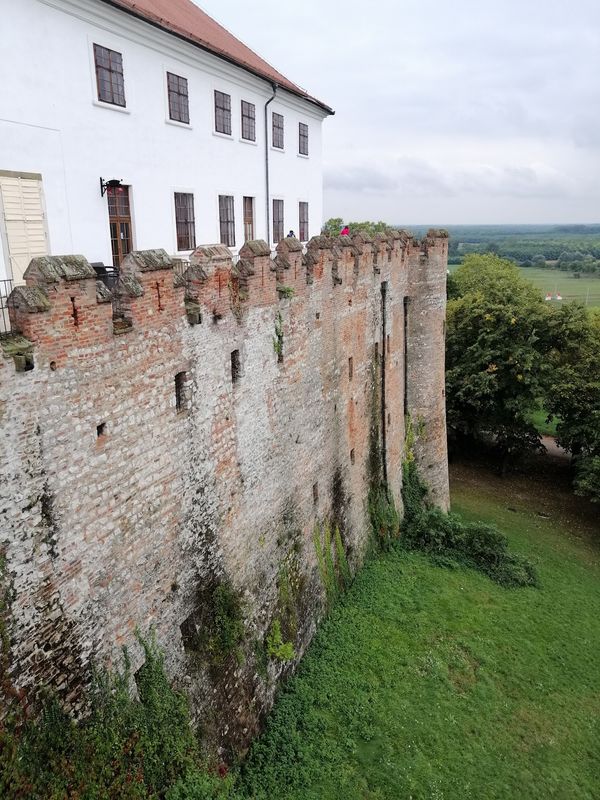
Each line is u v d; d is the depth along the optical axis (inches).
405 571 987.3
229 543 581.6
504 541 1058.7
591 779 656.4
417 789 583.8
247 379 597.9
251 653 612.1
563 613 957.8
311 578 779.4
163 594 482.3
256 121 982.4
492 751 657.6
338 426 861.2
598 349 1482.5
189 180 818.2
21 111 559.2
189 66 787.4
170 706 473.1
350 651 757.3
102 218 671.8
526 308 1519.4
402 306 1115.9
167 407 469.4
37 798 349.7
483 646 821.9
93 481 395.2
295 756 590.9
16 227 569.9
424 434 1207.6
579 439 1465.3
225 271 539.5
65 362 362.3
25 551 348.5
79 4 593.9
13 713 345.7
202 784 467.2
